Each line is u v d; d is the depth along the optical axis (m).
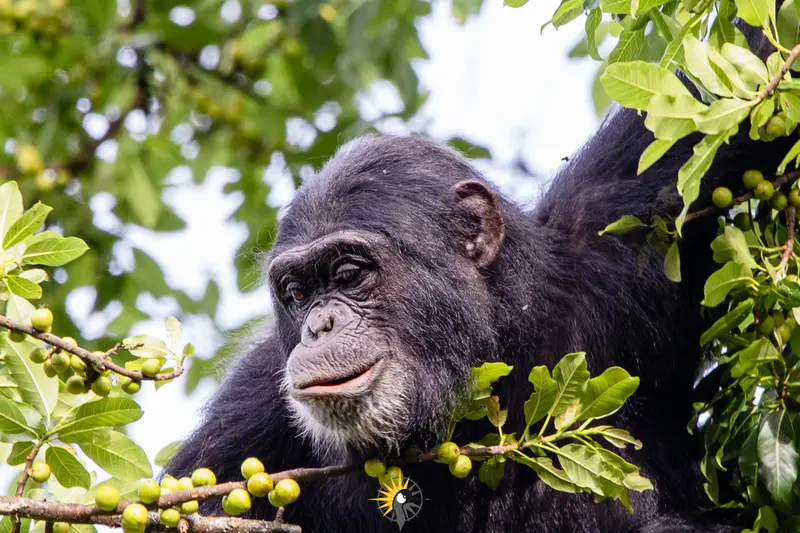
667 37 10.46
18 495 9.34
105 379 9.62
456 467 10.01
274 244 13.17
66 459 9.93
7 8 19.72
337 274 12.38
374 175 12.91
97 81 20.02
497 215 12.88
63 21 20.02
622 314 12.82
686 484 12.88
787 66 8.95
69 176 19.72
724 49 9.05
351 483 12.77
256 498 13.66
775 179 11.02
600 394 9.66
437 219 12.74
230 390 14.26
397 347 12.15
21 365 9.89
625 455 12.67
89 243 19.39
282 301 12.84
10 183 10.02
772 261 10.75
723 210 11.48
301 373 11.77
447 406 12.16
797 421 10.85
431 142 13.55
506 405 12.67
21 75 19.52
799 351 10.64
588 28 11.23
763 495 11.10
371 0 18.44
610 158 13.51
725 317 10.55
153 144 20.25
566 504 12.73
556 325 12.93
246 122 20.61
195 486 9.77
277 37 20.70
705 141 9.09
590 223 13.20
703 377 12.84
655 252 12.56
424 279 12.42
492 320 12.70
